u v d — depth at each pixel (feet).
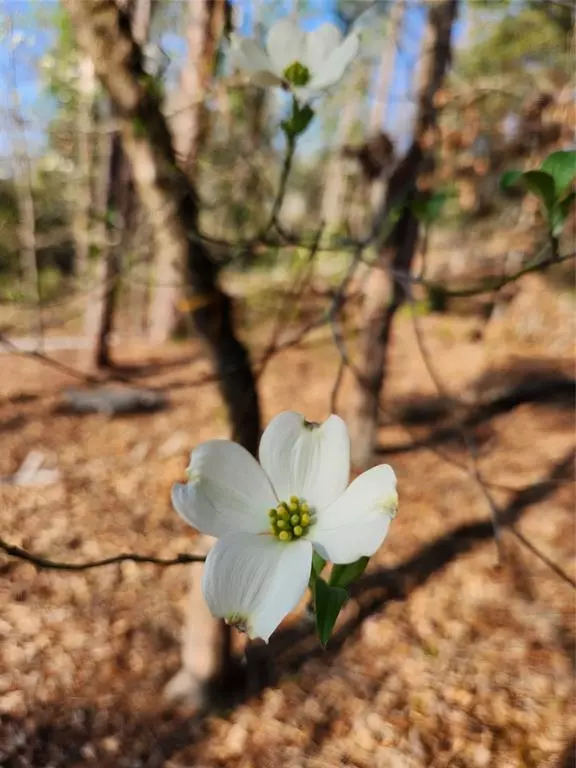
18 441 4.67
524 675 2.69
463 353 6.57
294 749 2.41
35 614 3.00
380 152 2.81
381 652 2.87
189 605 2.55
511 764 2.32
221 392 1.96
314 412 5.13
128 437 4.83
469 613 3.04
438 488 4.03
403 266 3.59
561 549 3.36
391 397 5.51
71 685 2.65
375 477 0.79
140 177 1.59
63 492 4.01
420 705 2.58
